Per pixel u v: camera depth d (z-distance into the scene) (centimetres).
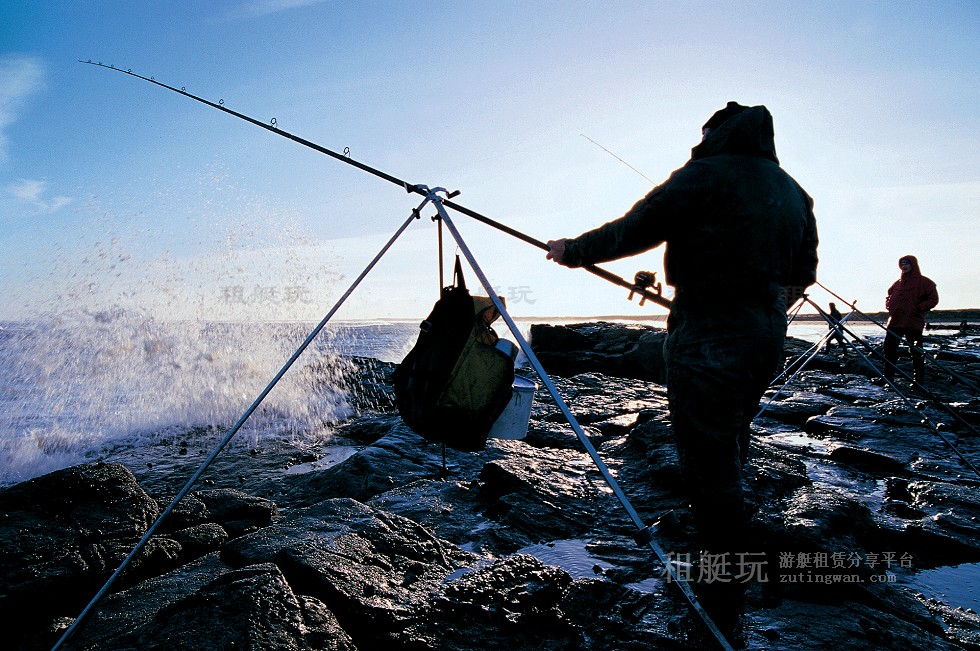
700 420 226
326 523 321
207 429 821
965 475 568
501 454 571
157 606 248
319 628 213
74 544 291
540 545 373
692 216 223
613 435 717
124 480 346
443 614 251
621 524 401
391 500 448
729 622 238
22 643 241
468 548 362
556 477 485
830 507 372
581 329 1741
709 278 223
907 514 452
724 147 236
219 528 345
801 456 650
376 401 1005
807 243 260
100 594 230
